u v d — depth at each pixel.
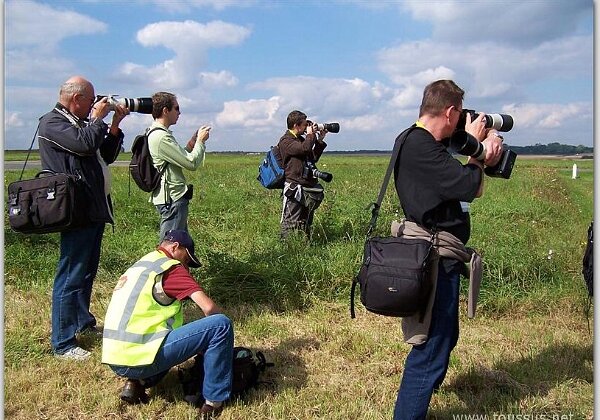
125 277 3.81
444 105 3.17
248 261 6.53
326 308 5.80
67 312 4.51
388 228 8.19
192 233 8.59
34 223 4.20
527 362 4.59
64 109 4.51
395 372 4.40
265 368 4.38
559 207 13.41
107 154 4.85
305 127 7.54
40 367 4.36
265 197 13.35
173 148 5.29
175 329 3.71
